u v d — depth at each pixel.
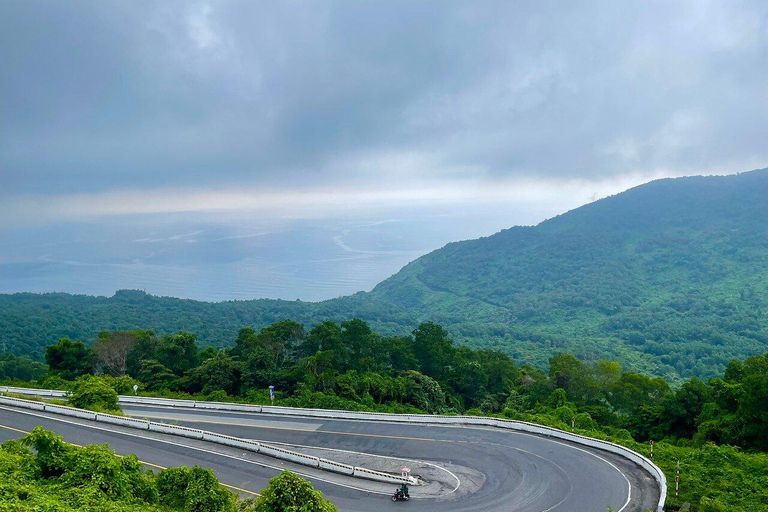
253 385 61.19
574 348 147.75
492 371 81.06
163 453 34.81
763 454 37.44
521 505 27.84
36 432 21.30
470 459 34.47
